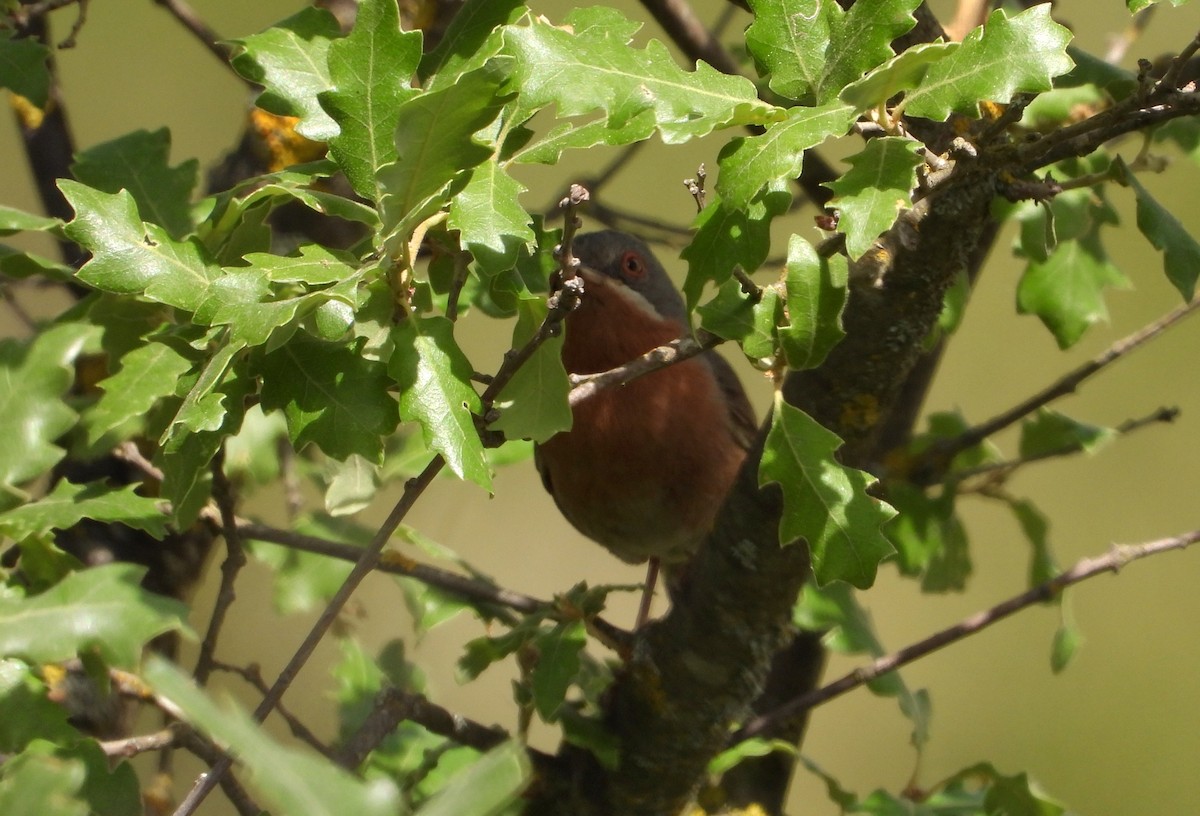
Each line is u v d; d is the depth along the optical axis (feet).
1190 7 38.60
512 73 14.14
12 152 44.01
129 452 23.21
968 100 14.46
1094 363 27.17
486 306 21.45
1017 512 27.99
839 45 14.94
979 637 48.57
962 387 48.24
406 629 35.47
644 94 14.23
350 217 16.40
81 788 16.33
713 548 20.02
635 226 34.91
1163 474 48.19
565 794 21.85
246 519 25.71
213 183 27.17
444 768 23.17
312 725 36.06
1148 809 44.91
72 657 16.39
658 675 20.80
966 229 17.81
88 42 44.52
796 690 28.40
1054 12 34.63
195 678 20.80
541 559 44.01
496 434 16.69
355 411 15.75
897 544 27.12
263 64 16.28
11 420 18.86
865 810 23.48
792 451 16.26
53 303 38.60
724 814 25.31
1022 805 23.49
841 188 14.15
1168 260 18.45
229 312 14.24
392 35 14.73
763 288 16.47
